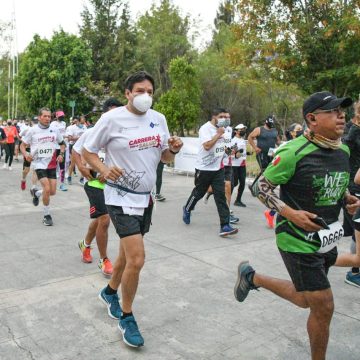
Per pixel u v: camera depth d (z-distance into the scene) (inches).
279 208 101.9
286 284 119.1
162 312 148.7
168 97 800.3
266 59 524.4
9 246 224.1
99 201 173.2
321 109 99.0
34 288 167.8
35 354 121.2
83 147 131.3
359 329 138.7
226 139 283.0
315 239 103.0
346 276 178.9
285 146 104.6
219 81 1088.8
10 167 581.6
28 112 1102.4
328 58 500.7
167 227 270.7
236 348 125.9
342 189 106.6
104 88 1189.1
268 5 507.8
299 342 129.7
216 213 314.8
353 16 464.4
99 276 181.9
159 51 1169.4
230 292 167.2
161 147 135.3
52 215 302.0
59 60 1059.9
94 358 119.6
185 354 122.3
